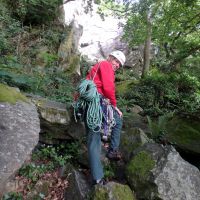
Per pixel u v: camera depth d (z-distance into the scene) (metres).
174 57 10.01
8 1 9.73
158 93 9.02
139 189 3.63
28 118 3.80
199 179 3.73
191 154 4.97
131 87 10.02
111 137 4.12
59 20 10.80
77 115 3.95
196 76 9.81
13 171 3.20
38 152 4.32
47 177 4.01
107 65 3.85
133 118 6.32
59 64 9.53
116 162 4.30
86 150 4.45
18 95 4.14
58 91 6.70
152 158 3.78
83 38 20.25
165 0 9.59
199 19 8.87
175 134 5.23
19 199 3.61
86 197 3.55
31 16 10.04
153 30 10.17
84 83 3.80
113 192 3.40
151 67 15.31
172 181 3.55
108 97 3.80
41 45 9.57
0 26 8.61
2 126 3.51
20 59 7.93
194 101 8.74
